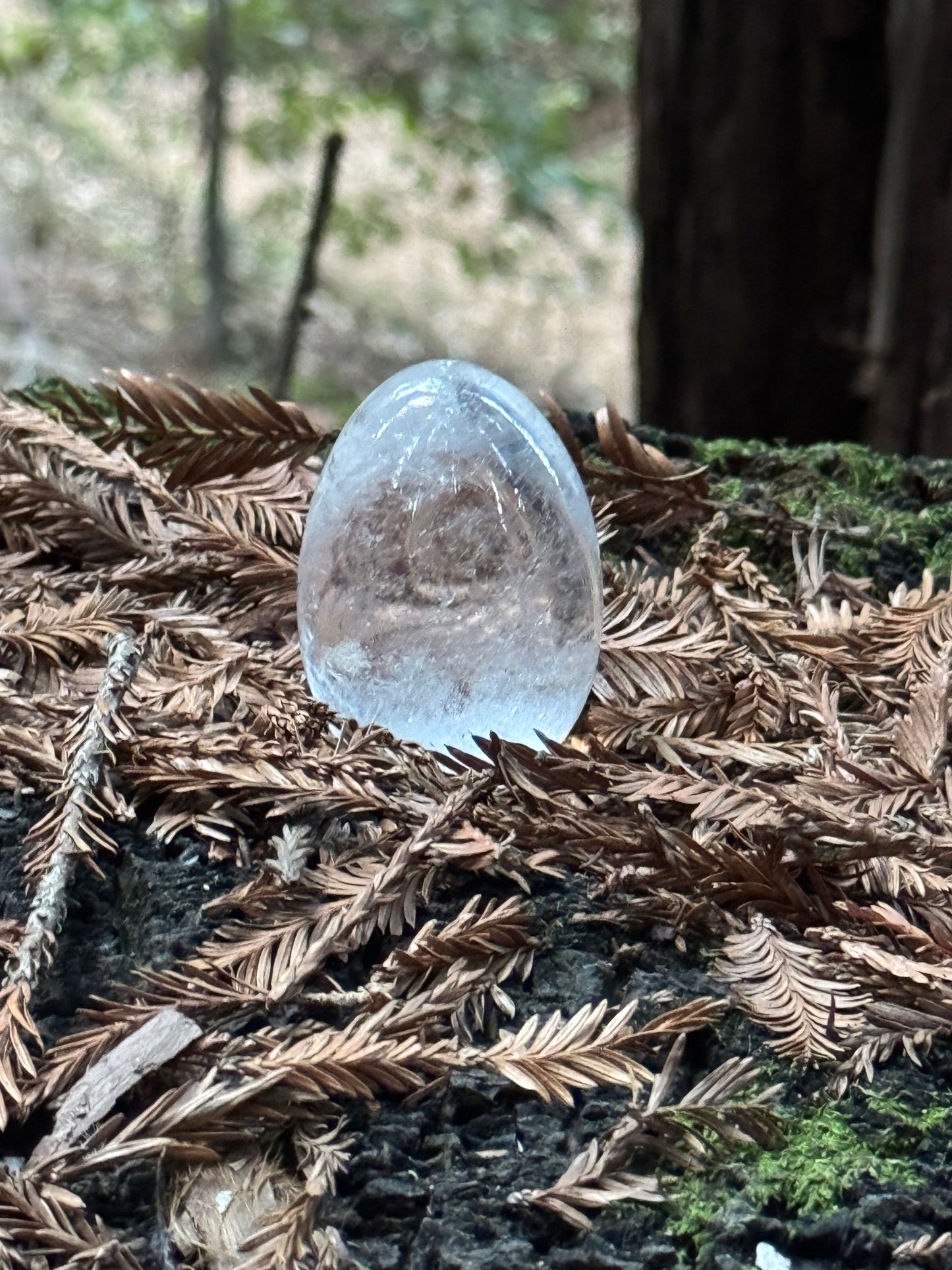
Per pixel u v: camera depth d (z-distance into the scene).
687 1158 0.18
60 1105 0.18
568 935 0.20
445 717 0.22
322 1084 0.18
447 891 0.21
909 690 0.24
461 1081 0.18
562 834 0.21
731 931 0.20
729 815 0.21
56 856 0.20
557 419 0.28
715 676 0.24
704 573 0.27
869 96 0.45
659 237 0.50
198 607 0.26
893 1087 0.19
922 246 0.44
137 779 0.22
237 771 0.21
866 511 0.30
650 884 0.20
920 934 0.20
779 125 0.46
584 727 0.23
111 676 0.22
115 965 0.20
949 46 0.42
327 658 0.22
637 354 0.54
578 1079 0.18
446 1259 0.17
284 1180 0.18
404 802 0.21
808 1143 0.18
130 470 0.27
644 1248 0.17
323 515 0.22
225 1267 0.17
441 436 0.22
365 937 0.20
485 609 0.22
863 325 0.48
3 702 0.23
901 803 0.21
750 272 0.48
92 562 0.27
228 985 0.19
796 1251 0.17
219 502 0.28
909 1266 0.17
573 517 0.22
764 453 0.31
